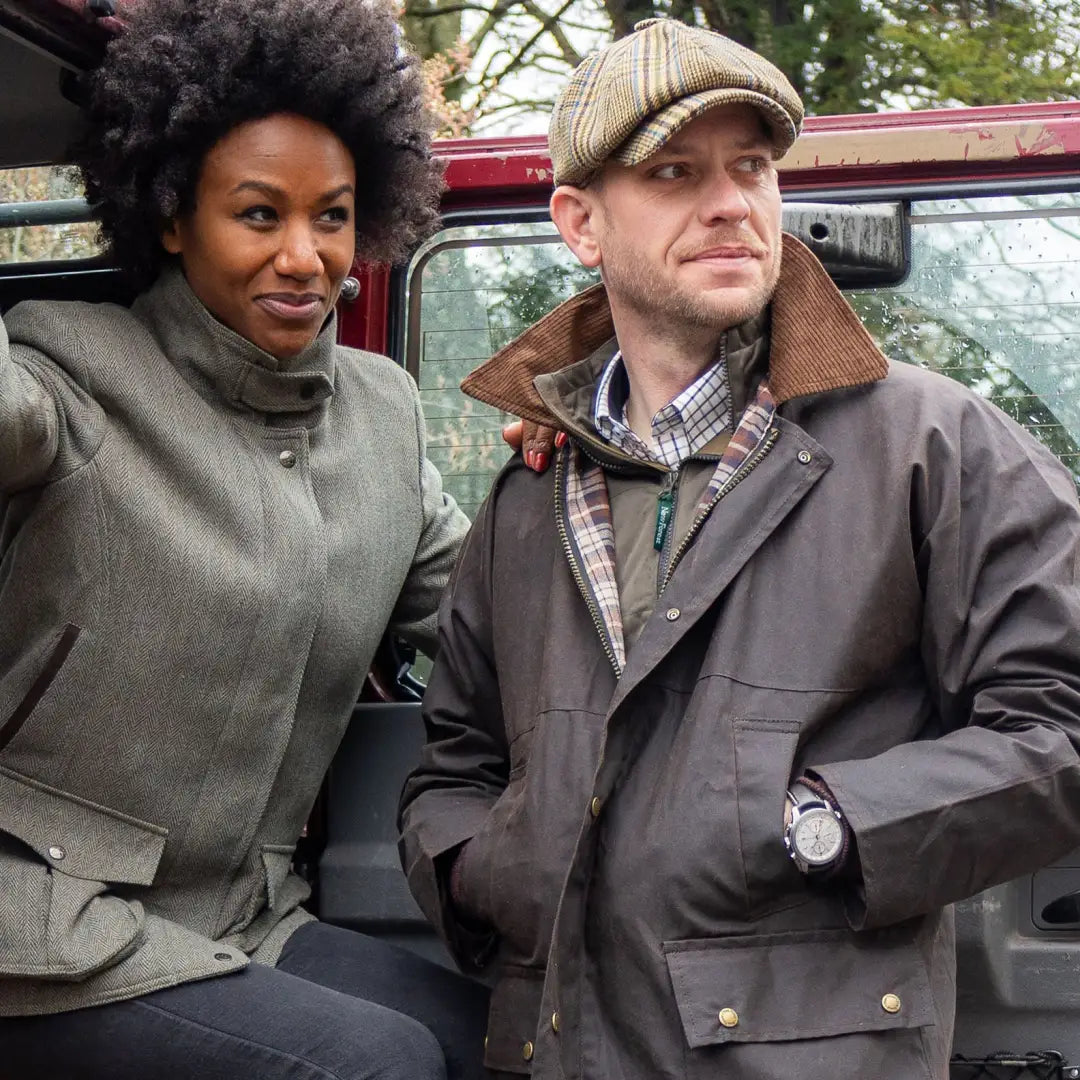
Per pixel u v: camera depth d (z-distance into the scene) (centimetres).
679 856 164
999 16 800
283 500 204
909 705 175
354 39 205
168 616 195
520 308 241
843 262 231
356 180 218
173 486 200
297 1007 185
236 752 200
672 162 178
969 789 161
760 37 786
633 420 191
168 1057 183
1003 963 209
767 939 163
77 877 190
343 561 210
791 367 178
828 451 176
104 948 184
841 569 171
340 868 226
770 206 181
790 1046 159
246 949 204
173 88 200
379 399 225
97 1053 185
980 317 230
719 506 174
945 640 171
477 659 201
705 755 166
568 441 192
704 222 177
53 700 193
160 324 208
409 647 240
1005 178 230
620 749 171
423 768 204
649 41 181
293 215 202
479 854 185
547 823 174
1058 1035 209
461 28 803
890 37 779
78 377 199
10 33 199
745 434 177
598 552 181
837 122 233
